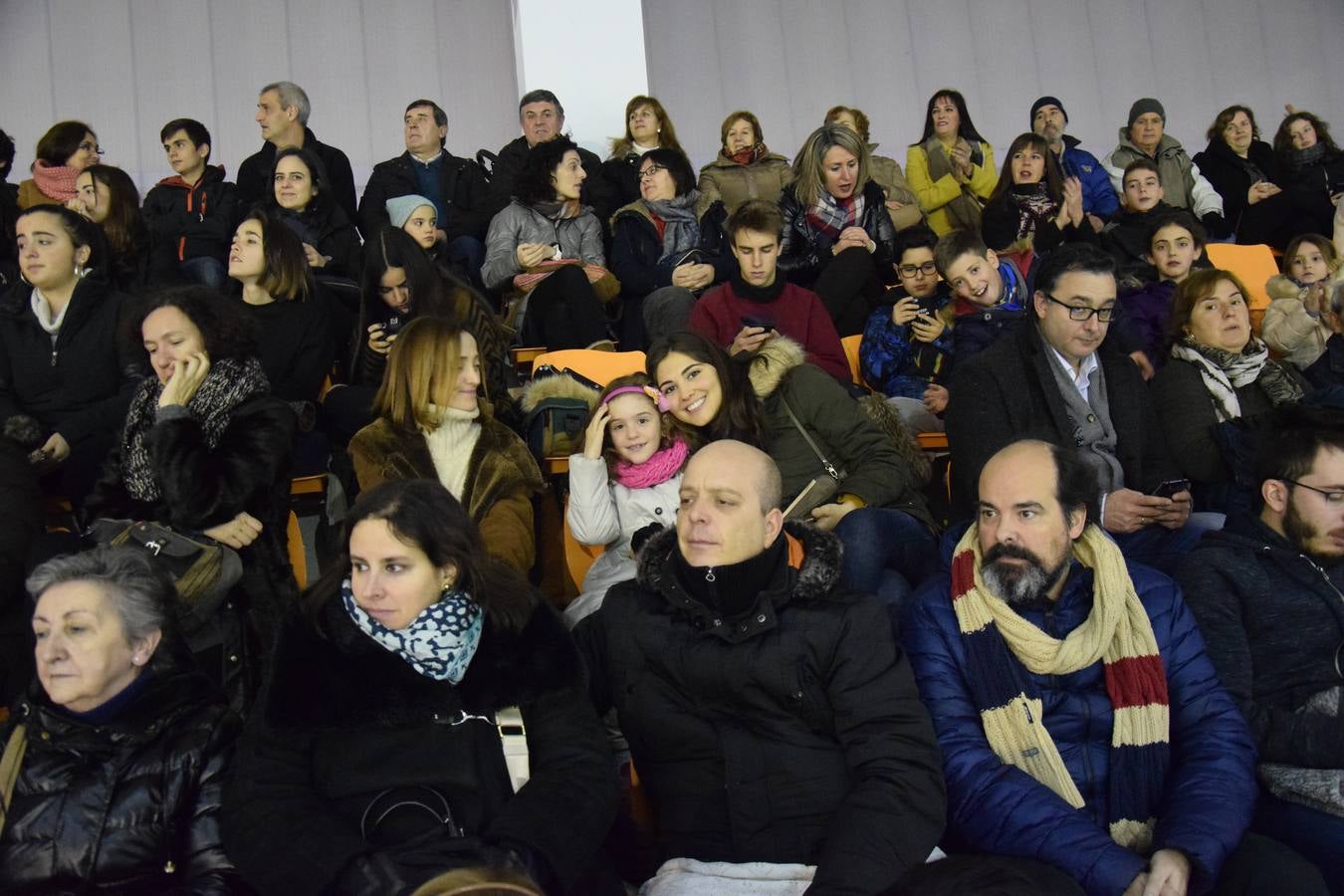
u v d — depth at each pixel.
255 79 7.40
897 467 3.45
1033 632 2.50
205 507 3.01
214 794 2.30
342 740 2.28
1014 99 8.49
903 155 8.30
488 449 3.36
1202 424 3.62
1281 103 8.80
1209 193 6.99
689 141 8.02
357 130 7.53
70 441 3.66
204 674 2.44
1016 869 1.65
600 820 2.24
